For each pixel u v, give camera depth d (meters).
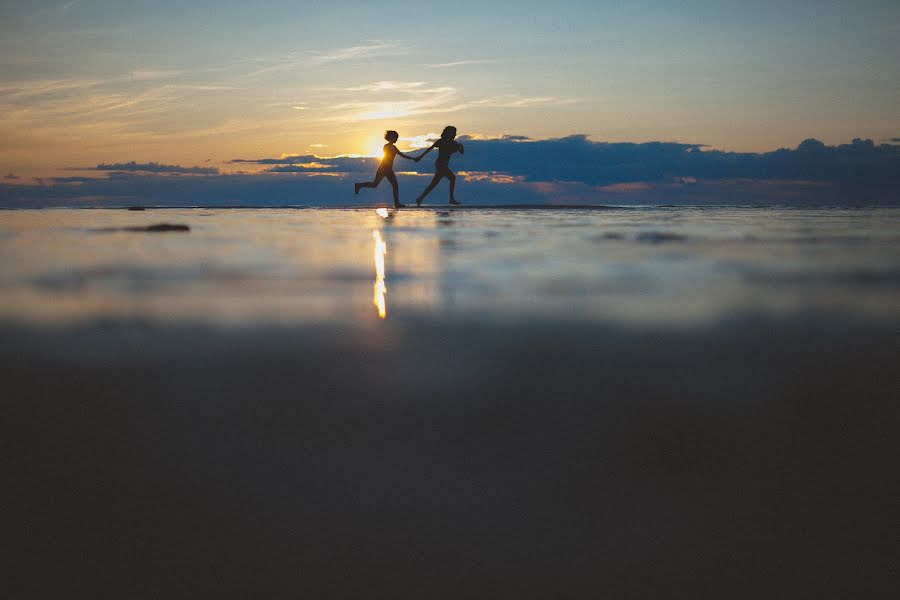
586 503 1.05
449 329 2.27
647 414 1.41
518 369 1.74
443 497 1.07
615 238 6.86
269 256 5.11
